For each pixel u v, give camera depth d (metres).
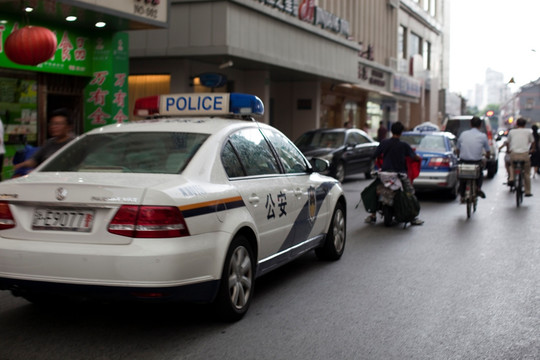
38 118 13.63
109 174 4.82
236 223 4.98
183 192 4.53
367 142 19.98
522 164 13.74
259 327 5.04
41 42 10.41
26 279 4.49
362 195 10.73
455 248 8.58
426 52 52.56
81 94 14.70
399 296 6.05
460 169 11.57
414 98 45.03
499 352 4.54
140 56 18.91
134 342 4.66
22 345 4.58
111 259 4.29
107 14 12.45
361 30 35.59
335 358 4.36
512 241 9.15
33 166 7.05
